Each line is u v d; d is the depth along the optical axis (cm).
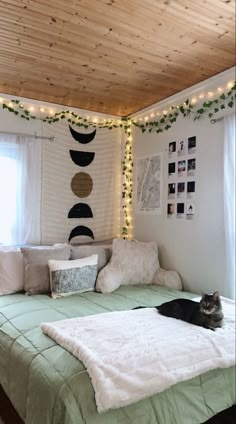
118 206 393
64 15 200
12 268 283
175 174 320
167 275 311
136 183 376
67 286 272
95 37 225
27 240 328
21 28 213
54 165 348
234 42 232
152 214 350
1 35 221
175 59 256
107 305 245
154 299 264
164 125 337
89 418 132
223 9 198
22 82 297
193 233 299
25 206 327
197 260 295
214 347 177
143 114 367
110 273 299
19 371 165
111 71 277
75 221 362
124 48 240
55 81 296
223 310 228
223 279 270
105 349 157
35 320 206
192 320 203
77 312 225
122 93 324
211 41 231
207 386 170
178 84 302
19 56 250
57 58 254
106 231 385
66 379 140
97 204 378
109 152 388
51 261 275
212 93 283
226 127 261
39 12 197
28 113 332
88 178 372
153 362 156
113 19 206
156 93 324
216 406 171
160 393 152
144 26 214
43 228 341
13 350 178
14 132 324
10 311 226
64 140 355
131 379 144
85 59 256
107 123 385
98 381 138
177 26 214
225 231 260
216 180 276
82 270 285
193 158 300
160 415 149
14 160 322
